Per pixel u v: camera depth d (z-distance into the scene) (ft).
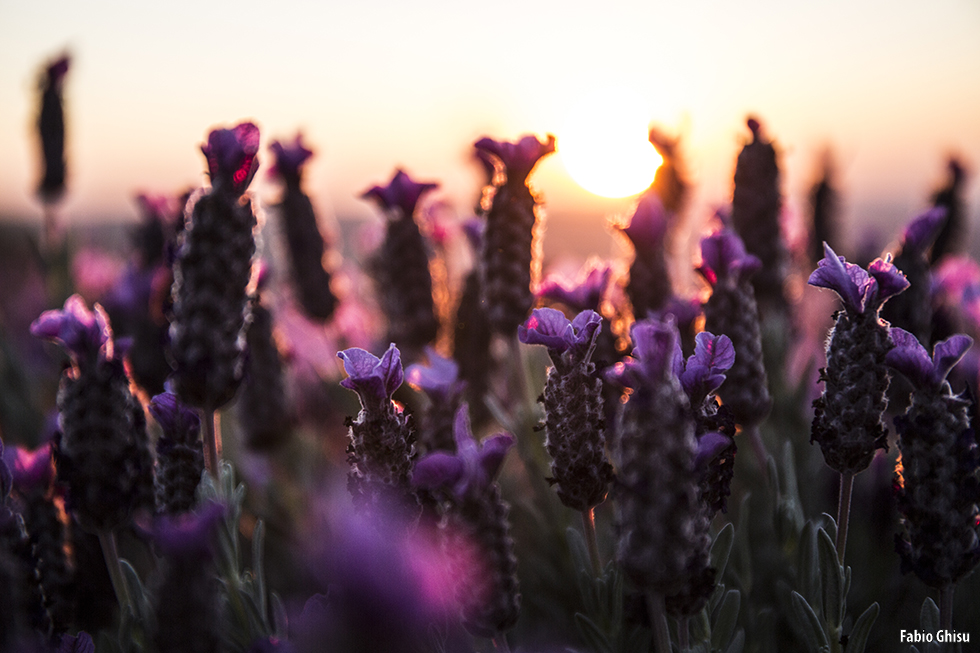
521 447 0.93
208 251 0.73
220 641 0.58
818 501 0.95
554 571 0.89
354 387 0.68
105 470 0.71
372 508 0.67
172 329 0.74
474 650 0.74
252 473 1.11
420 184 1.06
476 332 1.04
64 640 0.67
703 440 0.64
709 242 0.80
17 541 0.65
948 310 0.94
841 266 0.66
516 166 0.90
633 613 0.69
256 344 1.02
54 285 1.46
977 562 0.65
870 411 0.67
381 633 0.42
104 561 0.79
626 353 0.86
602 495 0.72
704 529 0.65
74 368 0.71
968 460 0.65
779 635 0.84
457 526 0.66
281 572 0.95
